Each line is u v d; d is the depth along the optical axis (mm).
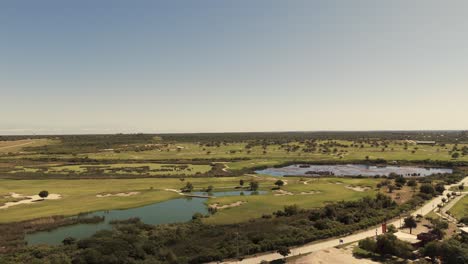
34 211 107812
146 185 154750
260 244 75312
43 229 90812
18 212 106312
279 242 76688
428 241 74875
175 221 99938
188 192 140750
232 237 80375
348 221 93250
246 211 107125
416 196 125000
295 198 125312
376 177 179000
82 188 147625
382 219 96625
